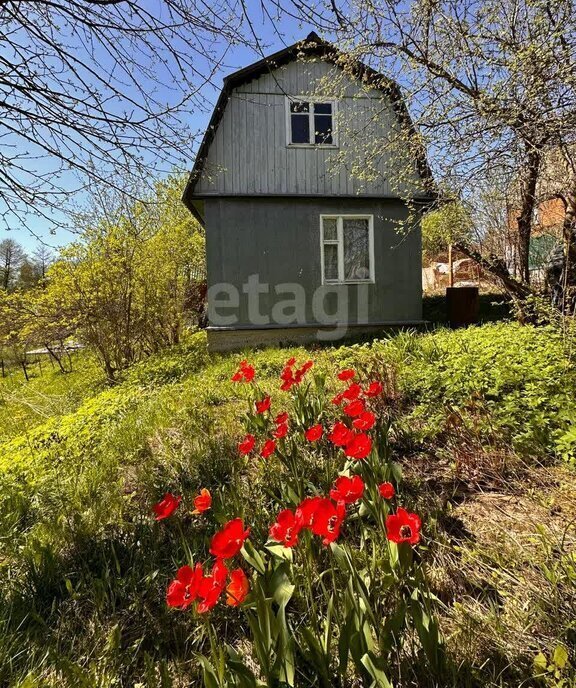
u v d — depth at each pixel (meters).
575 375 2.88
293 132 8.67
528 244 5.32
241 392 4.36
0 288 9.11
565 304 3.82
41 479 2.96
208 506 1.54
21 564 1.99
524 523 1.83
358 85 8.31
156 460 2.91
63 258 8.03
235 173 8.38
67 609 1.66
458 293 8.55
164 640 1.47
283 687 1.02
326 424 2.88
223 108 8.20
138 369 7.57
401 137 5.17
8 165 3.75
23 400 7.19
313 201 8.66
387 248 8.91
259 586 1.11
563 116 3.74
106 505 2.39
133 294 8.99
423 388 3.34
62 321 8.30
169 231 9.91
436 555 1.66
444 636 1.27
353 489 1.34
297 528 1.16
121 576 1.81
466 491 2.15
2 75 3.33
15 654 1.43
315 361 5.36
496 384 2.96
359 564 1.55
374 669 0.98
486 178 4.80
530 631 1.27
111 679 1.30
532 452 2.32
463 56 4.28
